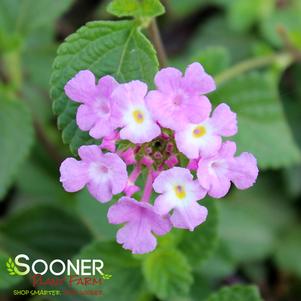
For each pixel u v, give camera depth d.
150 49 0.18
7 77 0.24
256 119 0.23
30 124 0.23
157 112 0.16
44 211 0.23
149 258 0.20
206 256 0.20
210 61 0.22
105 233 0.22
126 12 0.18
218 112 0.17
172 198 0.16
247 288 0.20
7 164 0.23
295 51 0.24
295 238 0.25
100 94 0.17
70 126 0.17
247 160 0.17
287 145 0.23
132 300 0.21
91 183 0.17
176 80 0.16
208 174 0.16
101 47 0.18
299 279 0.25
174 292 0.20
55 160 0.25
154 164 0.17
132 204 0.16
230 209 0.25
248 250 0.25
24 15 0.23
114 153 0.16
